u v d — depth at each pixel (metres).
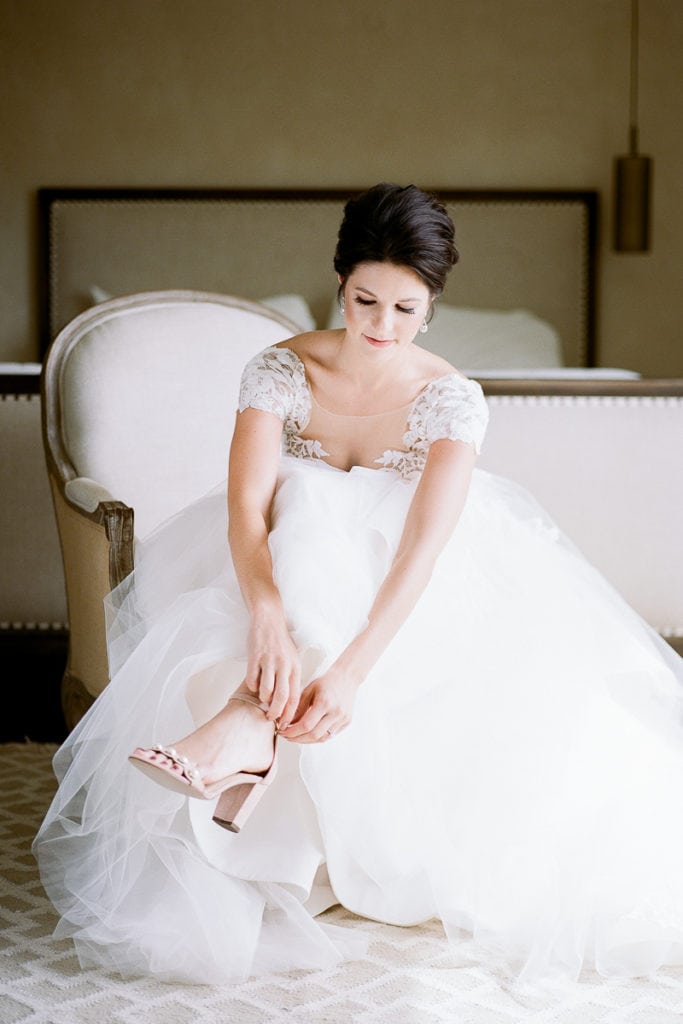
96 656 2.42
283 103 6.54
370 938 1.86
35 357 6.62
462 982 1.71
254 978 1.71
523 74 6.54
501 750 1.87
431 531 1.90
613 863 1.83
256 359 2.12
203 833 1.76
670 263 6.65
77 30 6.50
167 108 6.54
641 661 2.02
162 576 2.08
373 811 1.81
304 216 6.48
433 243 1.86
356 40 6.51
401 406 2.08
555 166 6.58
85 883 1.93
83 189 6.48
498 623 1.96
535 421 3.18
